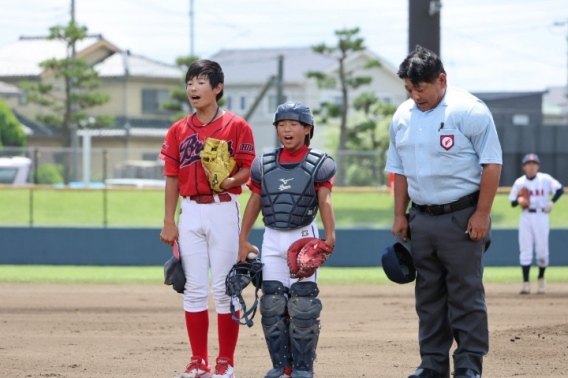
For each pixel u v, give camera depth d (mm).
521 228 32906
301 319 13648
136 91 132875
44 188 58156
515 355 18344
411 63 13547
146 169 97812
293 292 13797
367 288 34969
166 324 24156
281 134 13992
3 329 22875
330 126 117438
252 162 14406
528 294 32469
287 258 13703
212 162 14461
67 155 80750
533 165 32594
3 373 16469
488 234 14031
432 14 38031
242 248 14234
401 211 14500
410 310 27828
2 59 136125
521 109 154250
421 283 14336
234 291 14039
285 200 13891
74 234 46125
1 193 78438
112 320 24953
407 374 16547
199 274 14875
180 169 14898
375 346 20156
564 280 38438
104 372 16656
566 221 68750
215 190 14617
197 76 14703
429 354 14406
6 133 117188
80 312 26781
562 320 24828
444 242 13820
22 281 36688
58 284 35656
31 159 89000
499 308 27938
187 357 18516
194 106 14805
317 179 13883
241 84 145125
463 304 13875
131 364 17578
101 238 45969
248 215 14297
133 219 71688
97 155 113188
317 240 13688
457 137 13609
